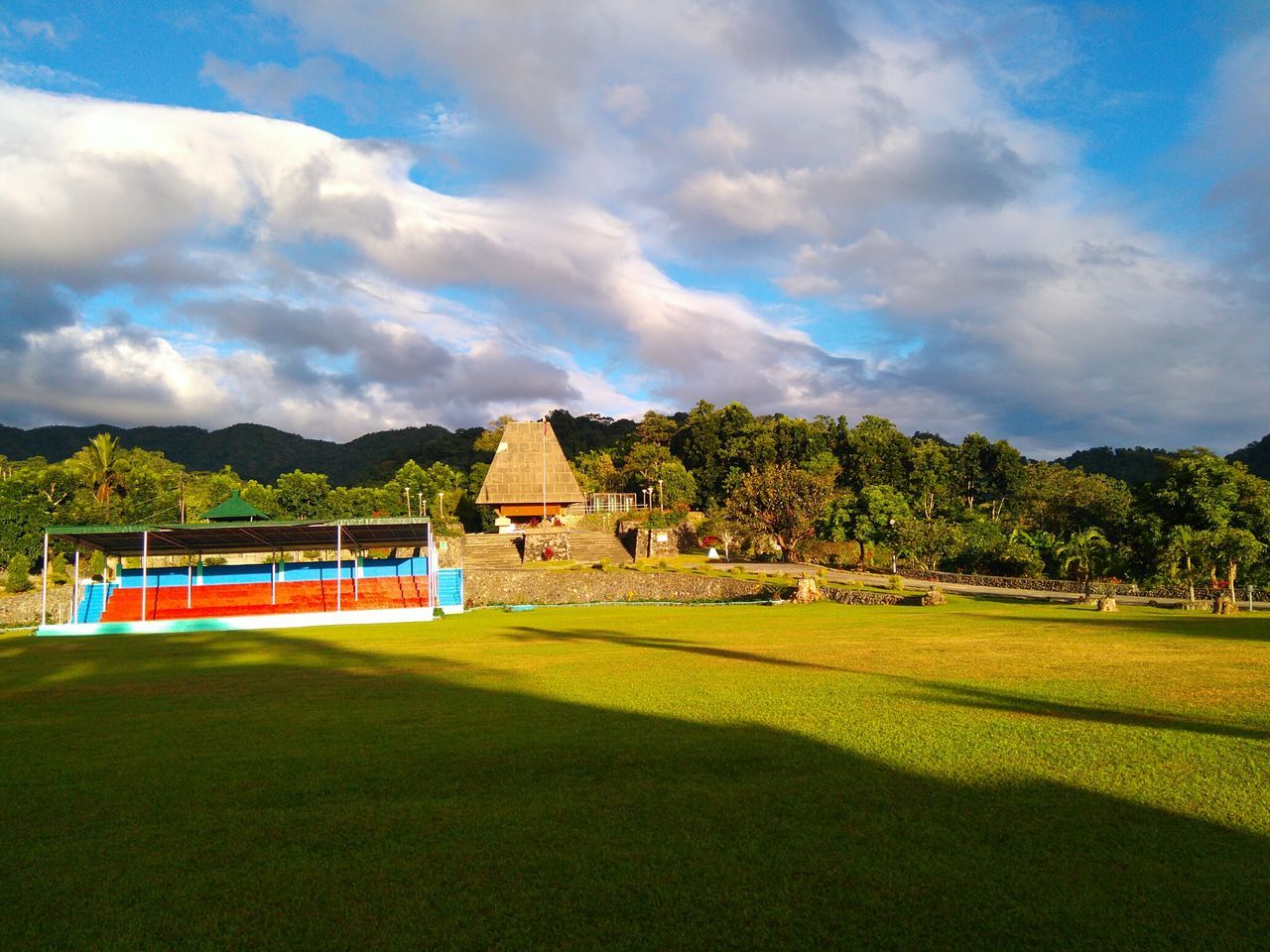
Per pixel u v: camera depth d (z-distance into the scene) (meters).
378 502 77.81
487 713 12.62
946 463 88.56
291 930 5.42
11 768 10.02
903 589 43.06
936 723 10.77
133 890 6.11
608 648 22.19
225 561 58.81
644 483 91.94
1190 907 5.48
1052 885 5.82
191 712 14.03
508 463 77.38
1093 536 46.38
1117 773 8.35
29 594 48.78
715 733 10.48
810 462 87.75
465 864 6.39
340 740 10.97
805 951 4.98
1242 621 25.83
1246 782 8.00
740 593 48.44
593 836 6.87
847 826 6.97
